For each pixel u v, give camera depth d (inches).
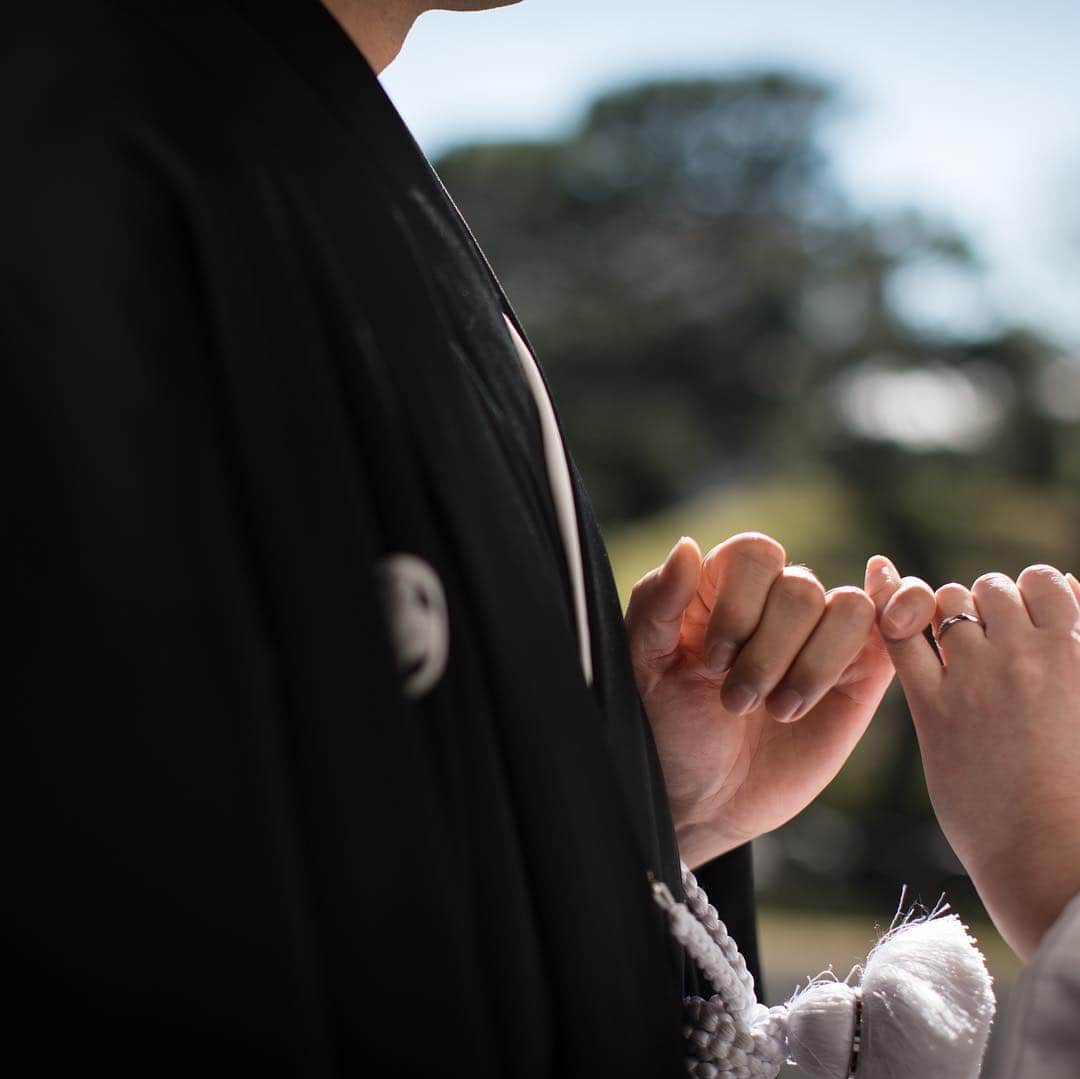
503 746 25.1
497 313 28.2
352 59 26.8
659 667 35.3
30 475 22.3
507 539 25.8
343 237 25.6
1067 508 831.7
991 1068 27.6
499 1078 24.4
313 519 23.7
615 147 1140.5
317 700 23.4
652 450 1011.9
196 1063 22.0
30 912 21.8
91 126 23.5
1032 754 31.5
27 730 22.0
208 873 22.1
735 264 1095.6
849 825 582.6
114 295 22.9
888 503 825.5
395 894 23.4
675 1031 26.0
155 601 22.3
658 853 29.4
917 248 1043.3
